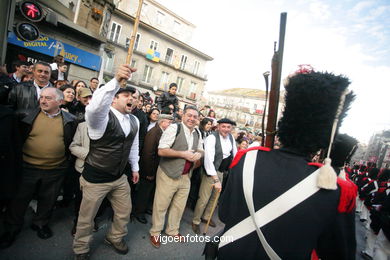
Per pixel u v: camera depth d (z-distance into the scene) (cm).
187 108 262
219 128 327
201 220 339
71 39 843
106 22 1022
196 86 2745
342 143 166
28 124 200
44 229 222
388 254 290
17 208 202
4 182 168
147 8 2386
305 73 91
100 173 187
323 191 77
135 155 236
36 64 271
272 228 79
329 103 82
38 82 274
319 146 87
